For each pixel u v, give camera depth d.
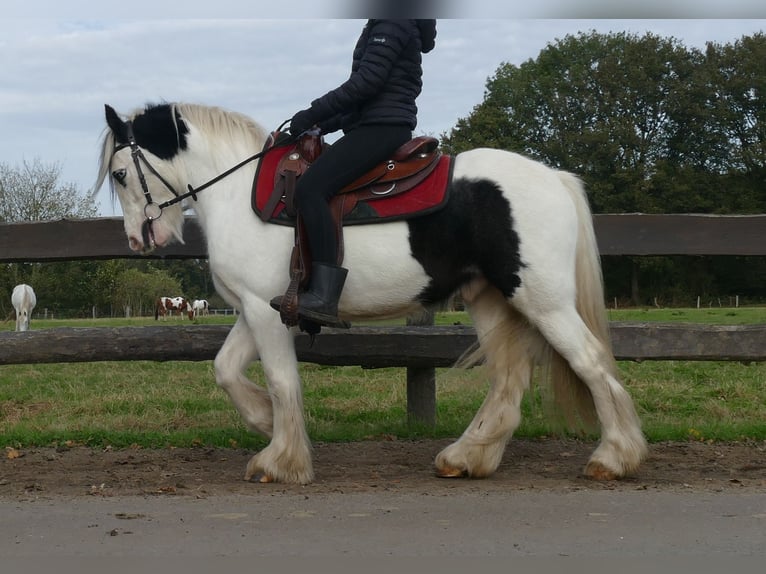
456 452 5.22
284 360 5.05
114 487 5.00
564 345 4.92
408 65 5.02
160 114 5.31
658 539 3.82
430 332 6.54
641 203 46.69
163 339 6.40
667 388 9.06
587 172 47.19
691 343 6.43
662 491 4.77
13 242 6.45
